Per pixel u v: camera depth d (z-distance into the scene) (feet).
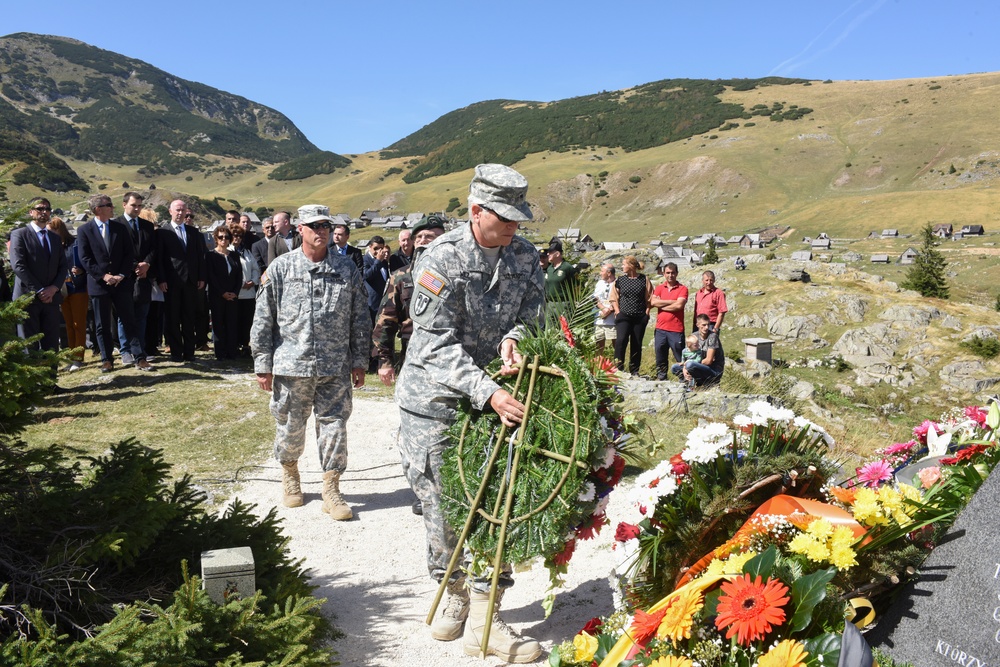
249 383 32.55
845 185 483.92
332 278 17.67
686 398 30.73
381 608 13.58
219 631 9.72
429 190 645.10
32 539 10.52
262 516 18.12
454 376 11.26
